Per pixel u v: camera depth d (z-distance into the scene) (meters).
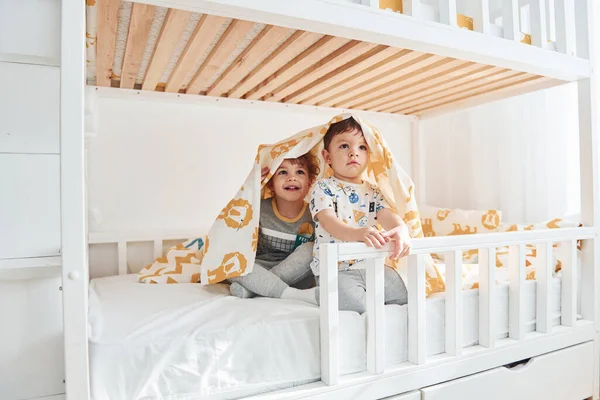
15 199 0.88
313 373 1.00
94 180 1.78
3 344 0.85
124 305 1.09
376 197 1.36
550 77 1.44
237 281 1.29
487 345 1.22
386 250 1.05
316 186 1.30
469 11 1.79
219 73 1.58
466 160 2.30
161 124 1.88
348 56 1.30
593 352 1.47
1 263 0.86
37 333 0.86
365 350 1.06
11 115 0.87
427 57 1.34
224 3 0.85
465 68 1.45
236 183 2.01
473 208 2.24
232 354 0.92
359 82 1.61
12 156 0.88
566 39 1.38
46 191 0.90
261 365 0.95
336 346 0.98
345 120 1.34
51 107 0.90
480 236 1.20
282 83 1.65
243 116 2.02
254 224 1.34
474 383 1.19
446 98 1.93
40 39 0.83
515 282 1.30
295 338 0.99
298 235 1.41
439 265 1.50
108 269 1.75
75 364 0.76
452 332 1.16
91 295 1.19
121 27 1.21
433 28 1.08
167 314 1.00
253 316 1.02
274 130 2.09
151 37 1.26
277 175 1.41
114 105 1.80
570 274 1.42
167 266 1.50
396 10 1.08
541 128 1.93
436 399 1.12
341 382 0.99
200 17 1.10
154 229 1.84
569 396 1.41
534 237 1.31
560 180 1.88
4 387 0.85
